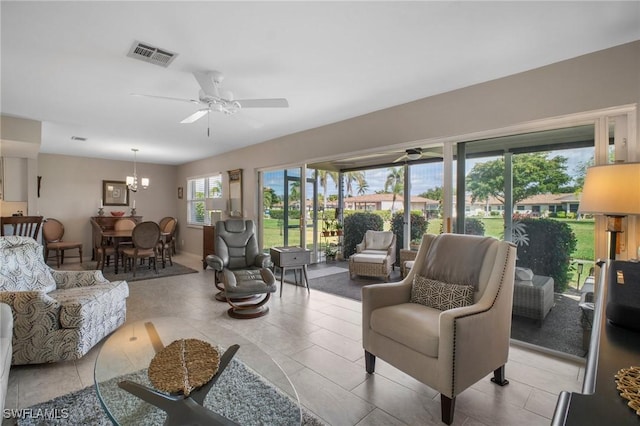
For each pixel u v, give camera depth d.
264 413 1.44
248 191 5.91
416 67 2.65
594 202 1.94
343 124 4.18
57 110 3.76
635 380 0.57
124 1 1.80
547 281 2.70
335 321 3.23
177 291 4.38
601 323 0.87
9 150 4.55
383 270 5.12
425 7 1.88
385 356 2.06
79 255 6.75
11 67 2.64
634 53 2.23
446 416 1.71
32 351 2.25
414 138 3.44
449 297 2.11
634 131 2.24
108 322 2.75
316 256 6.56
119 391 1.48
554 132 2.68
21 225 4.19
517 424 1.72
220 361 1.65
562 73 2.52
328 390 2.03
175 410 1.36
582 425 0.44
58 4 1.83
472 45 2.31
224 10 1.89
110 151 6.50
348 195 7.33
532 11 1.91
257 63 2.57
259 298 4.04
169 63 2.57
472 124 3.01
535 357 2.49
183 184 8.22
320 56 2.47
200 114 3.05
